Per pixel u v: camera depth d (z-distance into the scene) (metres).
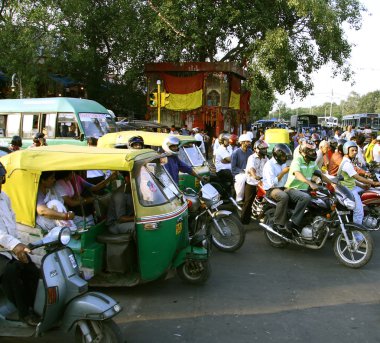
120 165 4.80
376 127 44.84
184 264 5.61
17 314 3.75
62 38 20.34
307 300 5.18
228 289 5.52
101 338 3.57
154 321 4.61
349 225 6.36
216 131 23.69
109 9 22.83
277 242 7.39
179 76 23.89
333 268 6.38
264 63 21.75
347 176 7.03
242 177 8.50
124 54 23.66
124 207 5.06
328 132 35.25
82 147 5.52
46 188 5.21
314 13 21.77
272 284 5.71
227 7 21.94
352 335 4.29
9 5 19.89
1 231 3.63
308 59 25.16
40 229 5.02
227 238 7.06
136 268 5.08
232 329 4.42
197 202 6.79
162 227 4.91
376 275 6.07
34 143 11.03
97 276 5.17
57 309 3.54
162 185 5.37
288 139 16.69
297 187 6.96
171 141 7.26
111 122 15.05
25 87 20.48
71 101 14.32
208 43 22.75
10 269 3.60
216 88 23.73
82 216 5.40
